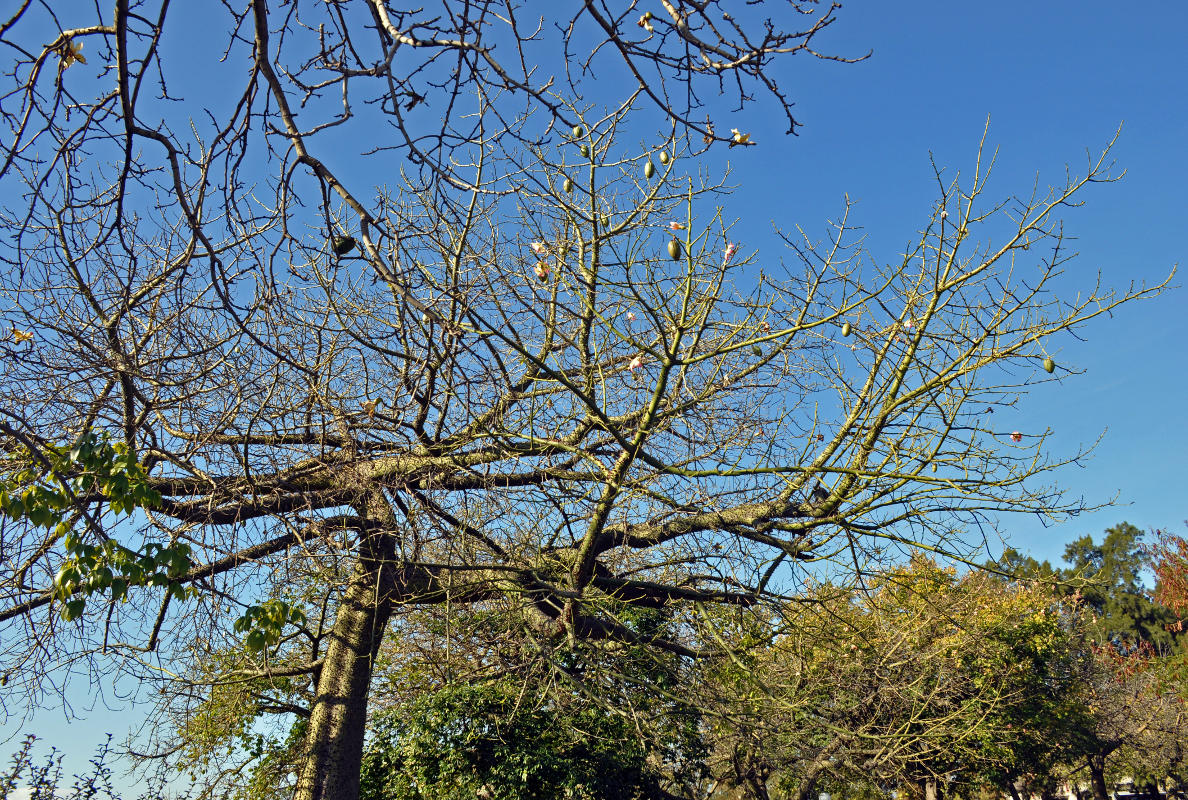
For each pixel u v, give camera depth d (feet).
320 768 25.25
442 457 24.39
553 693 29.86
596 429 27.61
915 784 40.78
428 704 32.65
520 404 25.81
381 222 10.09
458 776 31.32
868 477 24.61
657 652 31.83
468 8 8.79
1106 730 62.49
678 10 9.73
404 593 27.48
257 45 9.32
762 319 26.86
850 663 32.42
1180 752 69.77
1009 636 46.93
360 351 25.39
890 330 25.68
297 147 9.68
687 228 22.20
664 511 27.43
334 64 10.28
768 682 31.09
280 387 22.06
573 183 23.54
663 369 22.21
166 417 23.85
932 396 24.75
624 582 28.53
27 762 27.81
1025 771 53.26
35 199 11.05
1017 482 23.67
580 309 25.13
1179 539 102.53
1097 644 75.72
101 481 16.78
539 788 31.68
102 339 20.31
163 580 17.60
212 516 22.62
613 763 33.30
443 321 9.48
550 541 28.91
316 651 29.63
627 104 11.07
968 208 24.68
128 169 10.46
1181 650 108.17
